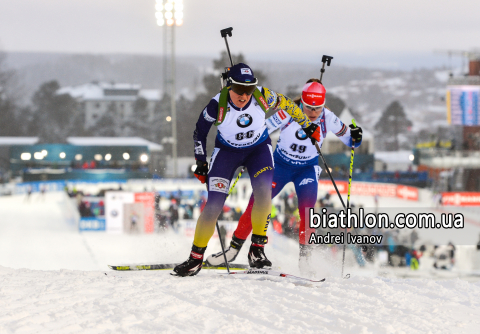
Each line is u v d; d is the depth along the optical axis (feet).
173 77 362.12
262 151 45.88
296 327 30.63
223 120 42.37
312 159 54.44
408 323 31.68
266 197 44.75
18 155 501.15
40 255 205.36
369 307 35.29
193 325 30.60
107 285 39.88
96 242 229.66
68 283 39.96
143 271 50.03
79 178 432.25
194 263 45.57
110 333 28.63
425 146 521.24
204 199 304.09
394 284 42.63
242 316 33.19
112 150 482.69
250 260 46.98
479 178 448.65
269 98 44.06
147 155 477.36
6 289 37.19
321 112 52.03
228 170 44.98
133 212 249.14
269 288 40.32
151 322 30.66
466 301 37.19
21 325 29.19
